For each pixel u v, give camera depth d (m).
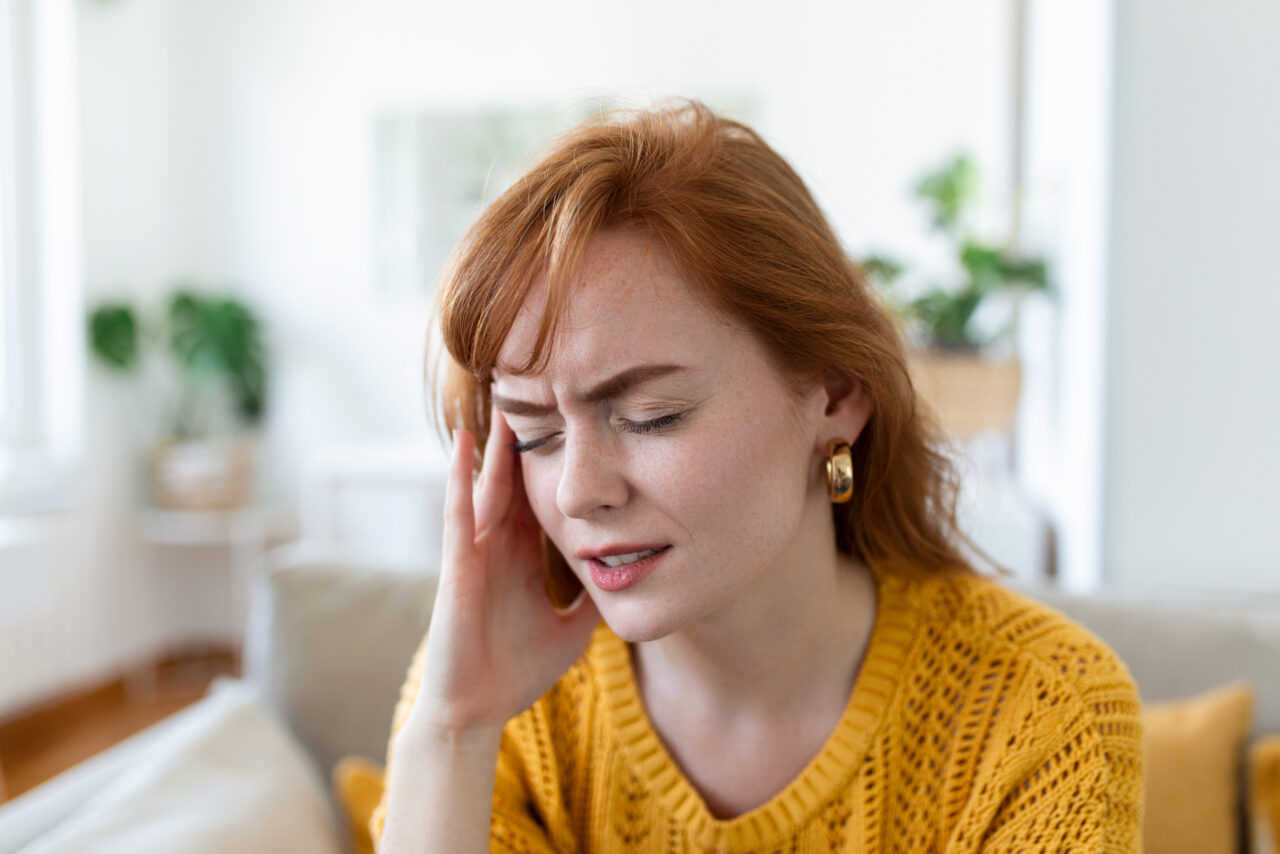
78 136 3.13
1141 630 1.20
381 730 1.25
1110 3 1.69
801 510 0.64
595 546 0.60
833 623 0.72
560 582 0.78
